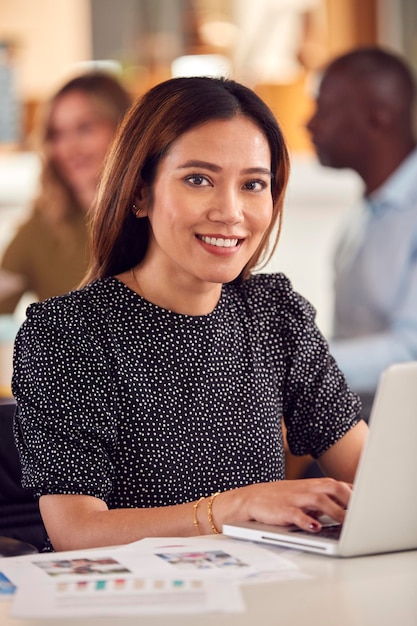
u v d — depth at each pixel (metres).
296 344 2.00
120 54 4.70
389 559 1.40
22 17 4.64
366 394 3.48
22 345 1.82
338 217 5.01
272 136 1.86
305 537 1.43
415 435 1.39
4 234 4.70
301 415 2.01
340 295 3.92
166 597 1.22
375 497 1.39
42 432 1.74
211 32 4.70
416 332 3.66
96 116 4.00
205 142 1.78
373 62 3.85
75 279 4.06
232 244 1.80
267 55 4.77
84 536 1.64
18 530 1.96
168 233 1.80
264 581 1.29
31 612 1.17
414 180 3.81
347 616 1.17
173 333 1.87
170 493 1.81
